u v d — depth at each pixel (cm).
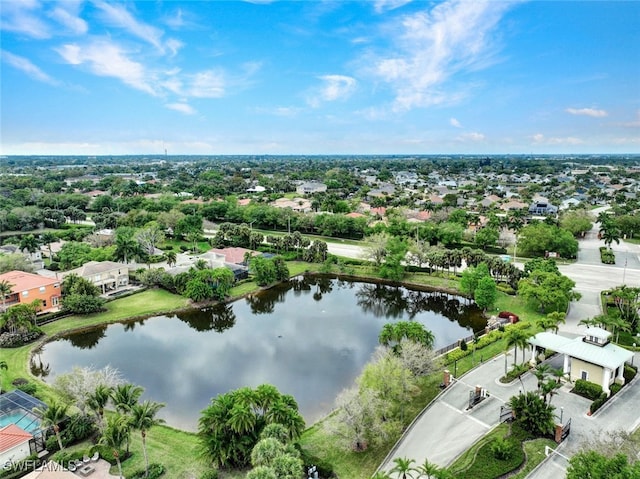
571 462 3469
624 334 6931
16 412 4941
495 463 4053
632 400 5166
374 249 11356
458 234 13425
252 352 7238
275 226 17350
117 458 3984
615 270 10838
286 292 10881
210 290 9238
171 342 7738
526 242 12288
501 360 6319
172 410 5491
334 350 7288
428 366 5456
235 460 4191
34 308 7769
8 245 13300
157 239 13412
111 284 9981
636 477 3055
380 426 4444
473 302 9481
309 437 4788
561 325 7531
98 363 6862
